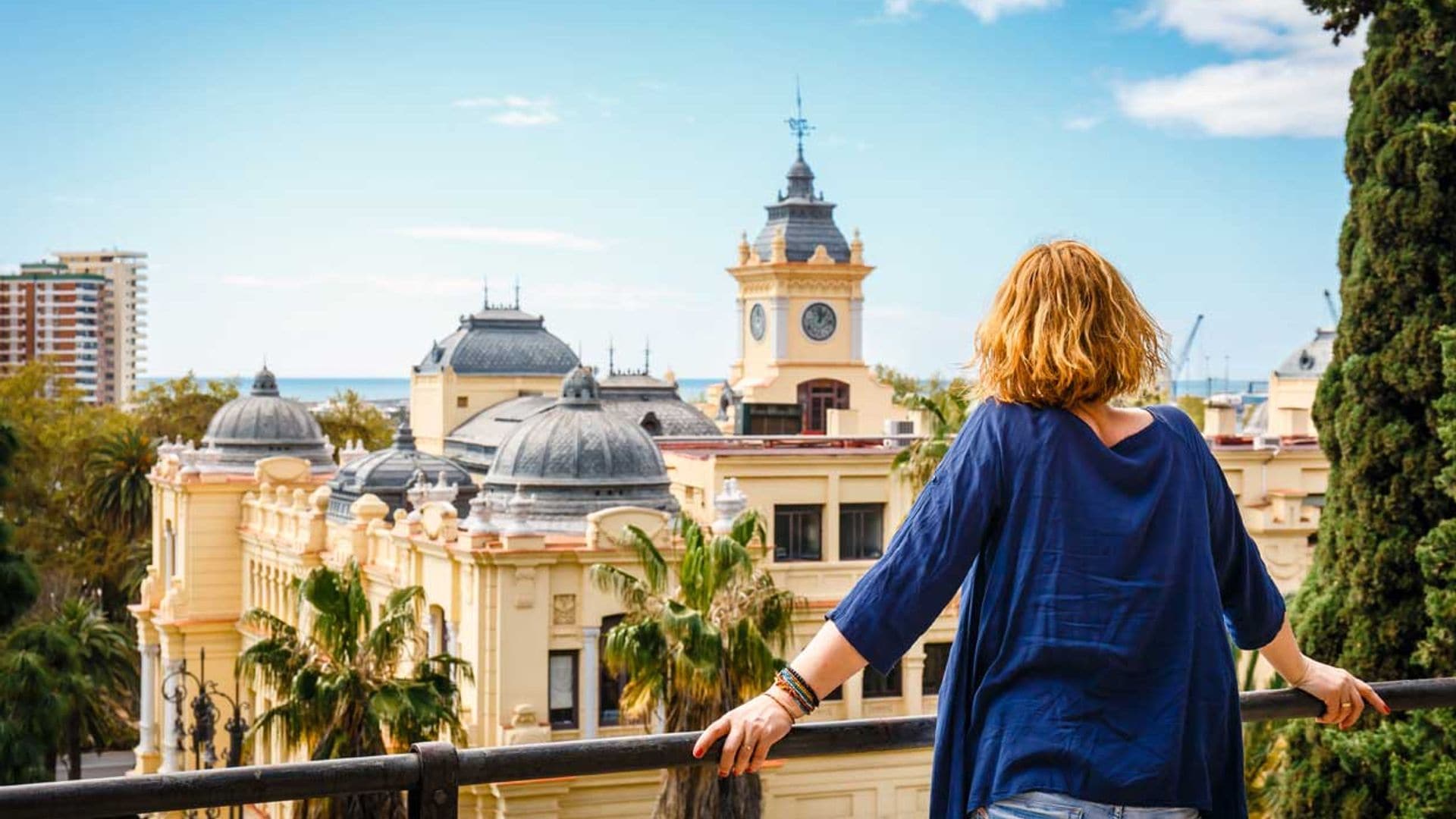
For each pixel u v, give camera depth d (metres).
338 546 61.44
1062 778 4.74
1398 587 25.84
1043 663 4.82
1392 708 6.49
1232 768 4.98
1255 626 5.50
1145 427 5.08
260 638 69.62
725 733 5.08
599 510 52.56
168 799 5.07
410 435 66.75
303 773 5.24
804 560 55.66
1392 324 26.11
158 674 78.44
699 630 35.66
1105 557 4.84
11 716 49.69
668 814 36.25
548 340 98.00
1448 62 25.78
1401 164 25.91
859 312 108.75
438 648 51.19
